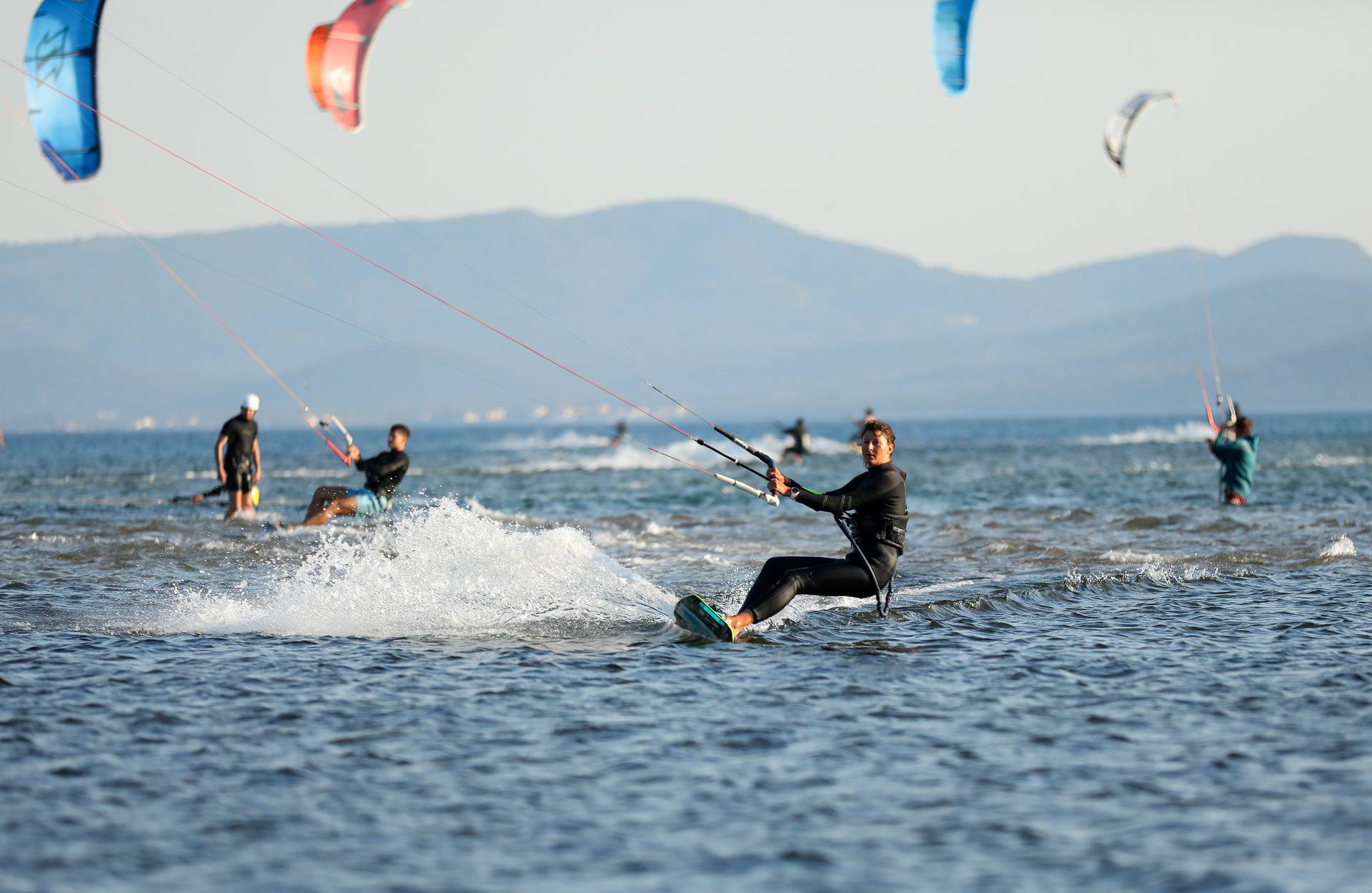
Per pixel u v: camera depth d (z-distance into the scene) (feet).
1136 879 60.08
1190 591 148.77
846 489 122.72
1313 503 283.79
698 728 85.61
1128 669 104.01
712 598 143.43
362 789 72.95
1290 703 92.12
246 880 60.18
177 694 94.53
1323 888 58.90
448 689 96.99
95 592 144.87
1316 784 73.51
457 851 63.87
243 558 177.37
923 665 106.32
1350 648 112.37
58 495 360.48
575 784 74.02
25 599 138.92
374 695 94.63
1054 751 80.12
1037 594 144.97
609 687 97.76
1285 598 141.90
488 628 123.13
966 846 64.39
